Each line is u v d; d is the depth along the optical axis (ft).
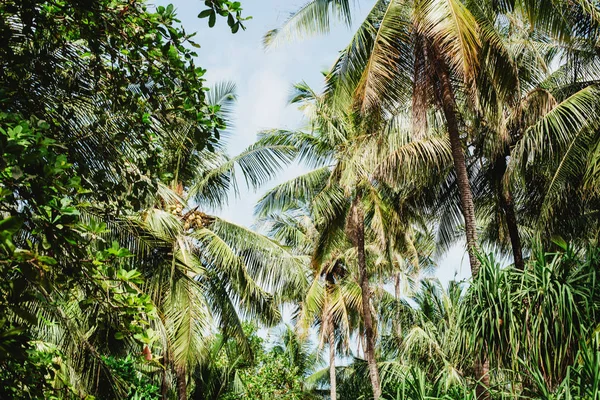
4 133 10.20
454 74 35.76
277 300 50.08
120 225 26.68
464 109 43.42
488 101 34.63
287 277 46.21
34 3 13.74
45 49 15.03
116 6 14.80
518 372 18.08
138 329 13.42
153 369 43.42
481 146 45.96
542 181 45.73
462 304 20.65
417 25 32.71
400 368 22.24
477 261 30.83
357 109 36.24
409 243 68.08
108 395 23.39
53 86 16.20
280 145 47.96
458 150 33.17
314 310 58.29
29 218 11.23
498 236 50.72
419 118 34.99
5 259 9.48
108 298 13.16
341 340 81.87
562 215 41.24
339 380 83.76
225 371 68.54
